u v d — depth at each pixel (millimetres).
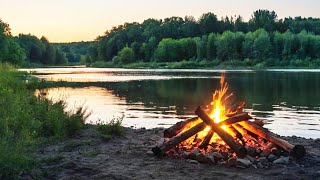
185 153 8797
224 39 138875
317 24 174250
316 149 10078
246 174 7676
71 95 32188
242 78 61500
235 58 137625
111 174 7504
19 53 96938
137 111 22078
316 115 20656
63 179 7250
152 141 10555
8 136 8445
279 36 137875
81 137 10773
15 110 10898
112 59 177000
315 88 40156
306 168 8156
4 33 93000
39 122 10703
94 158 8672
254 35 138250
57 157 8578
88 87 42219
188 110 22594
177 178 7355
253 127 9398
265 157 8633
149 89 39719
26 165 7148
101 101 27766
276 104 26234
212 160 8352
